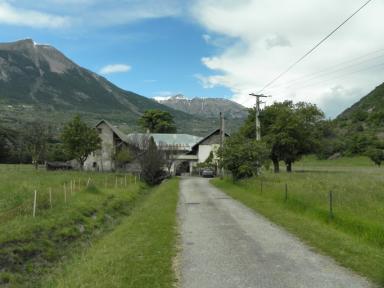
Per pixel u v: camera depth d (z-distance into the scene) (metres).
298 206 17.95
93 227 17.34
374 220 13.03
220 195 28.06
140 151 53.03
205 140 85.94
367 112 130.00
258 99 38.91
